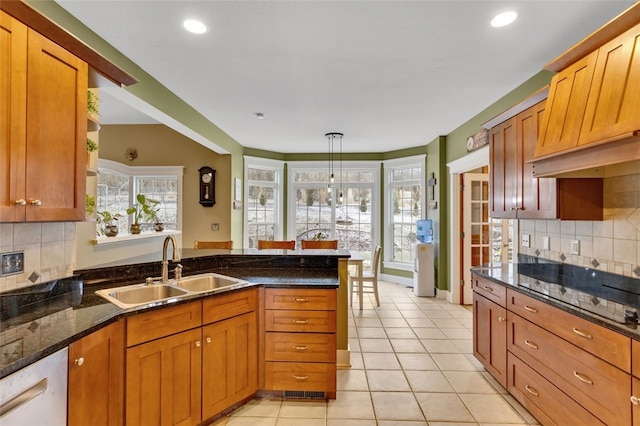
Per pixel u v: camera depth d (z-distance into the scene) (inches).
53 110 57.1
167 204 202.8
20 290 64.6
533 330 78.2
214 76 107.9
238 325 83.4
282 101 132.3
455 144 177.6
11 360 41.6
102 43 84.4
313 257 110.7
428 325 148.1
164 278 87.0
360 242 248.7
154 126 199.9
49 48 56.2
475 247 183.0
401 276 231.8
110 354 59.9
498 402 88.7
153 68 101.6
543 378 74.5
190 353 73.0
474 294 110.5
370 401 89.1
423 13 73.5
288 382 88.7
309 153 247.0
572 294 77.1
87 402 54.1
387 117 154.9
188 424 72.4
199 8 72.0
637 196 74.1
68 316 59.3
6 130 49.7
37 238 69.1
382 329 143.1
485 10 72.4
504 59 95.9
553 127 75.3
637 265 74.1
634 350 52.1
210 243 150.8
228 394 80.9
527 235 114.1
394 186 240.2
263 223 239.5
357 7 71.5
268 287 88.6
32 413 44.0
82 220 62.9
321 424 79.5
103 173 191.0
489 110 138.2
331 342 88.3
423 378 101.5
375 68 101.7
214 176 199.2
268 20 76.4
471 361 112.9
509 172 102.4
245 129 177.9
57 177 57.9
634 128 54.2
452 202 182.9
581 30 80.6
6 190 49.7
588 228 87.5
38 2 67.2
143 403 65.1
